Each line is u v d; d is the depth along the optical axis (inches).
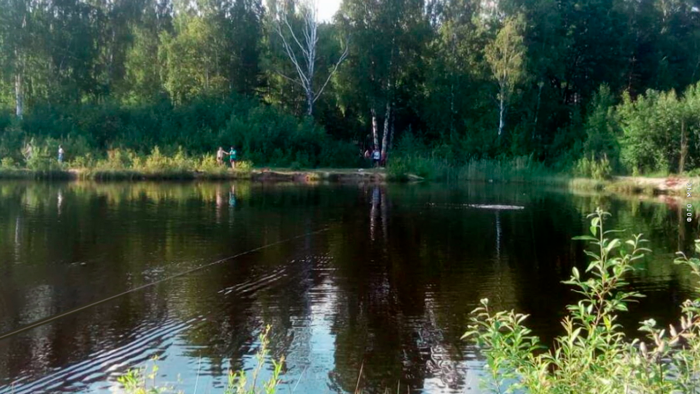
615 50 1851.6
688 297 382.0
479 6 1798.7
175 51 1800.0
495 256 512.1
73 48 1676.9
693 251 542.3
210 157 1342.3
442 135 1710.1
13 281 398.0
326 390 249.1
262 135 1524.4
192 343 296.5
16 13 1582.2
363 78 1678.2
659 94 1427.2
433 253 520.7
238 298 371.9
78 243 525.7
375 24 1705.2
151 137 1502.2
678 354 146.3
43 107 1562.5
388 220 713.6
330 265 467.5
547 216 774.5
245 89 1856.5
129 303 355.9
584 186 1259.2
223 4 1850.4
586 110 1707.7
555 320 337.4
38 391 243.0
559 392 149.3
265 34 1857.8
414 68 1760.6
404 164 1467.8
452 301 373.4
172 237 564.7
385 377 261.4
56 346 289.1
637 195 1115.9
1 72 1569.9
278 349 291.1
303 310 351.6
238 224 653.3
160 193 979.3
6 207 758.5
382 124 1868.8
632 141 1337.4
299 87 1784.0
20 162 1283.2
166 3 2142.0
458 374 263.6
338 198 965.2
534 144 1630.2
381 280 422.9
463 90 1713.8
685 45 2017.7
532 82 1674.5
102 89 1814.7
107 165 1246.9
